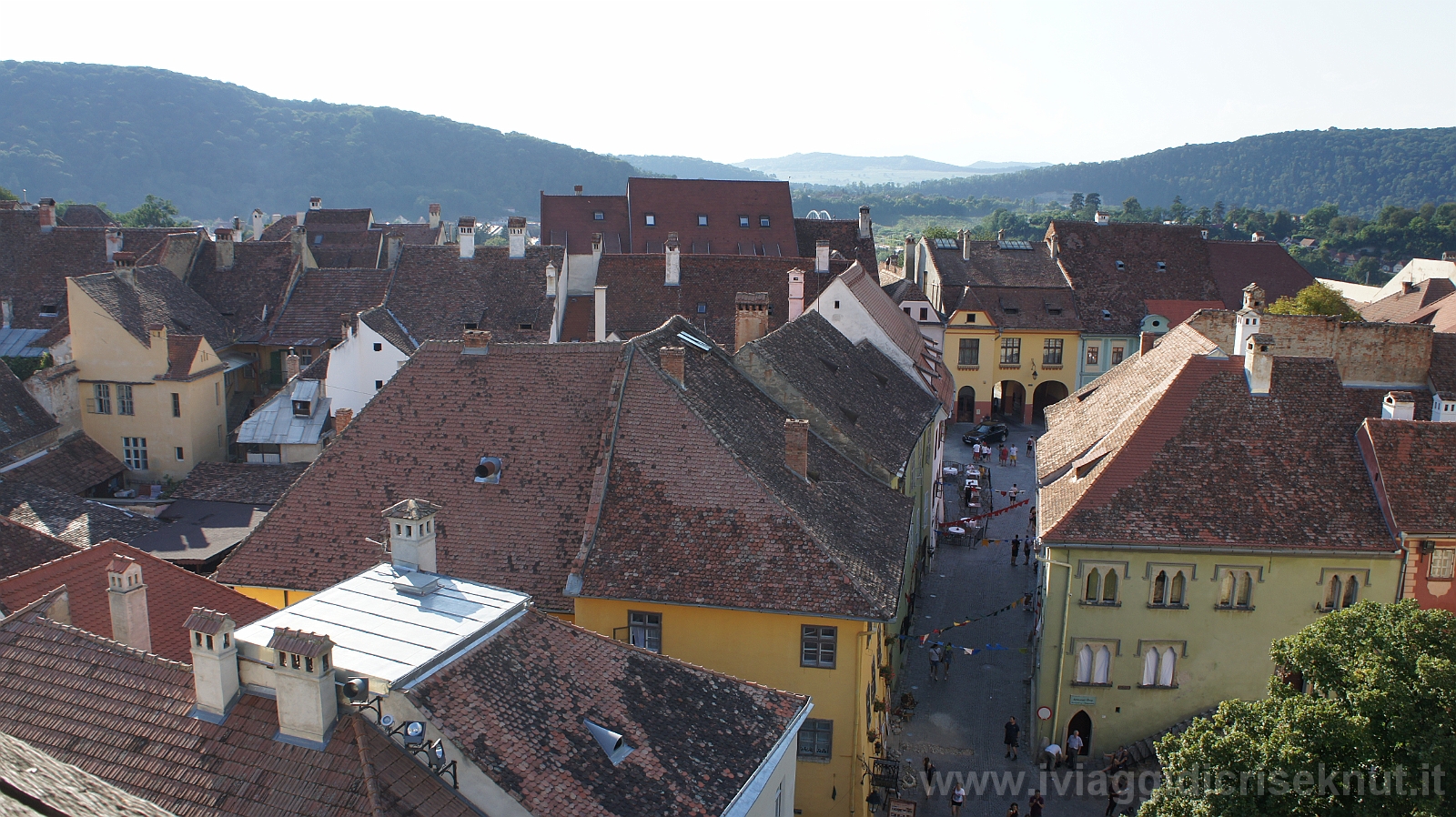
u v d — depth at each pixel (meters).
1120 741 41.75
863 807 34.19
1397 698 26.03
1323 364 44.03
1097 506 40.91
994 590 58.19
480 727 20.61
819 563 33.00
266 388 77.69
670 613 33.06
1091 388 57.25
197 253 82.00
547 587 33.84
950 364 94.38
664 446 35.59
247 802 19.09
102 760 20.08
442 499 36.09
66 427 62.22
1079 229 100.94
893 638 42.78
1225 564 40.12
